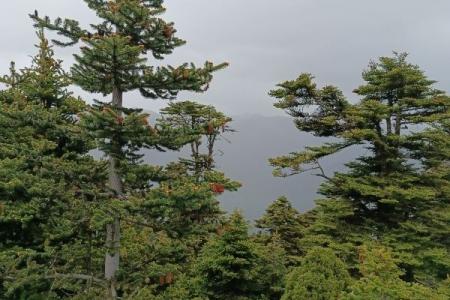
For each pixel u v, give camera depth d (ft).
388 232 72.33
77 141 42.19
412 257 66.44
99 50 29.86
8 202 37.70
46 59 48.57
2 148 33.42
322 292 47.37
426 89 76.18
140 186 34.37
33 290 36.01
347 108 78.28
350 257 69.77
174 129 32.55
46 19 32.12
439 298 33.81
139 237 40.65
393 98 79.56
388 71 77.10
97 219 30.30
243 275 55.57
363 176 76.23
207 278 56.49
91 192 33.83
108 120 29.66
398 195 71.41
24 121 35.27
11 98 47.47
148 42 33.55
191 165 66.69
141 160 33.73
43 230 42.06
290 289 49.39
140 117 30.04
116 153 31.91
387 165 76.28
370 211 78.02
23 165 33.40
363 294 33.47
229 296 56.75
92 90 34.40
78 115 30.30
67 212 33.32
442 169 76.79
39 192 31.42
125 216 32.53
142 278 34.53
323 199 79.36
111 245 33.50
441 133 73.72
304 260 50.29
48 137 37.42
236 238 56.80
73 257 36.29
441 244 73.77
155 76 32.83
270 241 88.07
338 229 74.84
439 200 78.28
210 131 34.63
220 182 32.37
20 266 41.75
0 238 43.01
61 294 42.06
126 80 32.99
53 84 47.55
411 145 76.64
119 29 32.81
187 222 32.58
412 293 33.76
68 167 34.04
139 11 30.91
